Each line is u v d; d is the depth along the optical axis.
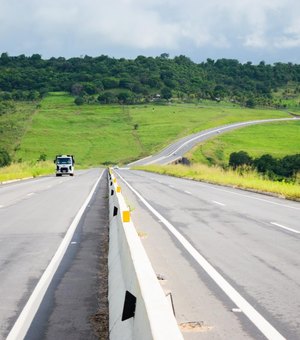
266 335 8.04
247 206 30.20
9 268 12.85
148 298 5.38
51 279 11.65
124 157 197.12
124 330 6.45
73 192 42.47
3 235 18.48
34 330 8.15
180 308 9.47
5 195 39.12
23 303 9.70
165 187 49.00
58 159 83.06
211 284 11.23
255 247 15.91
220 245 16.22
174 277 11.87
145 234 18.03
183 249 15.45
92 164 187.50
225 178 57.00
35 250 15.41
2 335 7.92
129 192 41.22
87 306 9.48
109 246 14.69
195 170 80.25
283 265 13.29
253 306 9.60
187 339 7.87
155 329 4.46
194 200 33.91
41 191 43.88
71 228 20.36
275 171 117.12
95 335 7.92
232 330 8.26
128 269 8.12
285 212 26.91
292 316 9.01
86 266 13.08
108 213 25.98
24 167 92.69
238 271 12.53
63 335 7.92
